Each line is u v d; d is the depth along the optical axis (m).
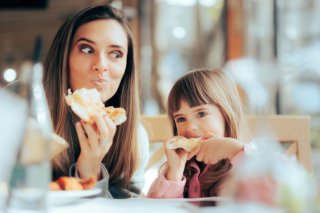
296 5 2.90
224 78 1.16
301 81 2.60
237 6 3.34
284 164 0.63
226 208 0.66
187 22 3.72
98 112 1.00
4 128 0.66
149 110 3.48
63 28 1.17
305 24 2.85
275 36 2.95
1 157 0.66
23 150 0.65
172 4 3.70
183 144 1.03
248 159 0.67
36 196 0.64
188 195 1.08
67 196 0.74
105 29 1.13
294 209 0.59
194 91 1.11
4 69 3.66
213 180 1.05
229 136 1.13
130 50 1.20
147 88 3.55
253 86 0.77
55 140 0.84
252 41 3.12
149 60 3.60
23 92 0.72
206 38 3.64
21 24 3.75
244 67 0.82
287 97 2.47
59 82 1.13
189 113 1.11
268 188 0.60
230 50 3.32
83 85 1.13
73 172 1.03
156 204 0.78
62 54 1.14
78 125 1.00
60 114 1.11
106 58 1.13
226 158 1.01
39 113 0.65
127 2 3.60
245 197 0.60
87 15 1.15
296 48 2.82
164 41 3.69
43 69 1.15
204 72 1.17
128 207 0.74
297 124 1.47
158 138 1.46
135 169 1.20
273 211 0.59
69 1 3.68
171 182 1.03
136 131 1.20
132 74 1.20
